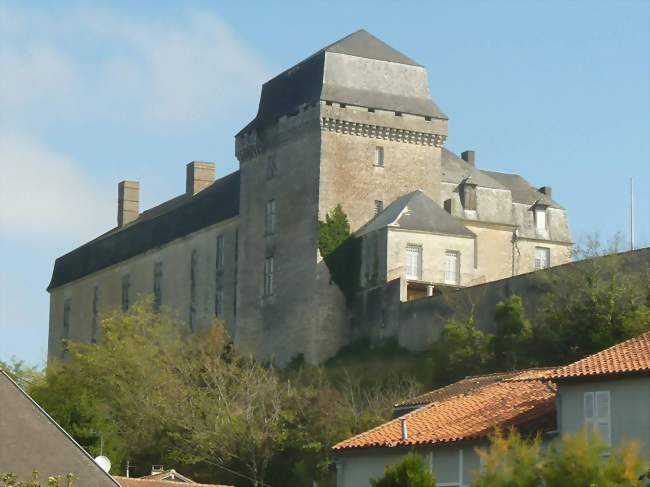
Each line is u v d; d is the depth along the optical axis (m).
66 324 148.75
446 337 89.50
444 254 103.62
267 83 116.56
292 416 84.94
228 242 119.25
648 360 47.16
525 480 39.38
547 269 86.19
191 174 139.12
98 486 42.06
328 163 107.69
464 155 126.88
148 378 94.81
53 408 89.81
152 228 133.00
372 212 108.25
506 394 53.97
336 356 104.19
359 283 105.31
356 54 110.81
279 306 109.50
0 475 37.88
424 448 50.88
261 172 114.12
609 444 45.25
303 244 107.69
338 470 54.19
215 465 85.00
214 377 92.88
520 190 121.38
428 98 111.94
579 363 49.22
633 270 82.44
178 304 125.94
